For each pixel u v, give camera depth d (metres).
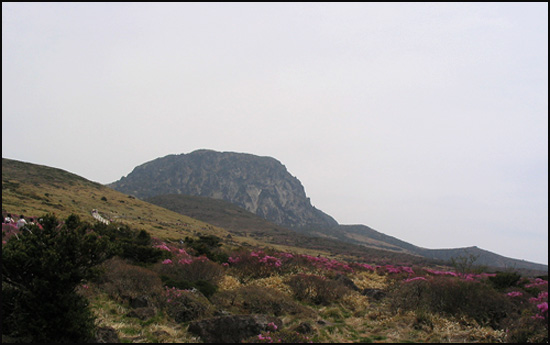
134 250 18.36
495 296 11.80
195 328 9.43
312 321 11.18
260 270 19.41
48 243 7.90
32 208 53.56
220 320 9.41
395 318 11.49
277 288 15.23
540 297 12.60
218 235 101.06
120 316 10.06
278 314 11.89
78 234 8.02
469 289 12.09
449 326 10.69
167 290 12.24
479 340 9.80
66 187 103.25
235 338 9.07
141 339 8.55
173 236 62.84
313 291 14.63
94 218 62.53
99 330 8.32
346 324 11.35
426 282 13.09
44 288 7.50
